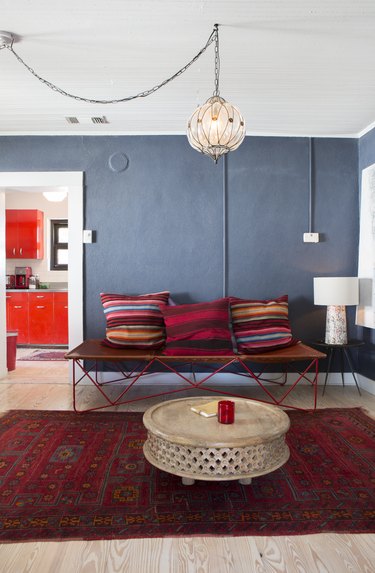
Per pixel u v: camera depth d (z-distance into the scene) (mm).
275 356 3223
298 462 2352
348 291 3736
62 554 1547
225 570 1472
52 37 2527
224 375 4137
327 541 1633
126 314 3641
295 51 2686
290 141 4184
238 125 2387
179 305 3791
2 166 4105
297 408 3336
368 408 3375
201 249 4152
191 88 3217
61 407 3385
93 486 2055
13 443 2604
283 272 4180
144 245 4137
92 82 3121
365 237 4035
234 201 4160
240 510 1846
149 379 4133
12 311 6570
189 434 1913
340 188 4203
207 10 2285
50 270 7398
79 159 4121
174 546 1598
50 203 7363
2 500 1915
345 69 2918
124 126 3988
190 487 2055
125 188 4137
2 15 2309
